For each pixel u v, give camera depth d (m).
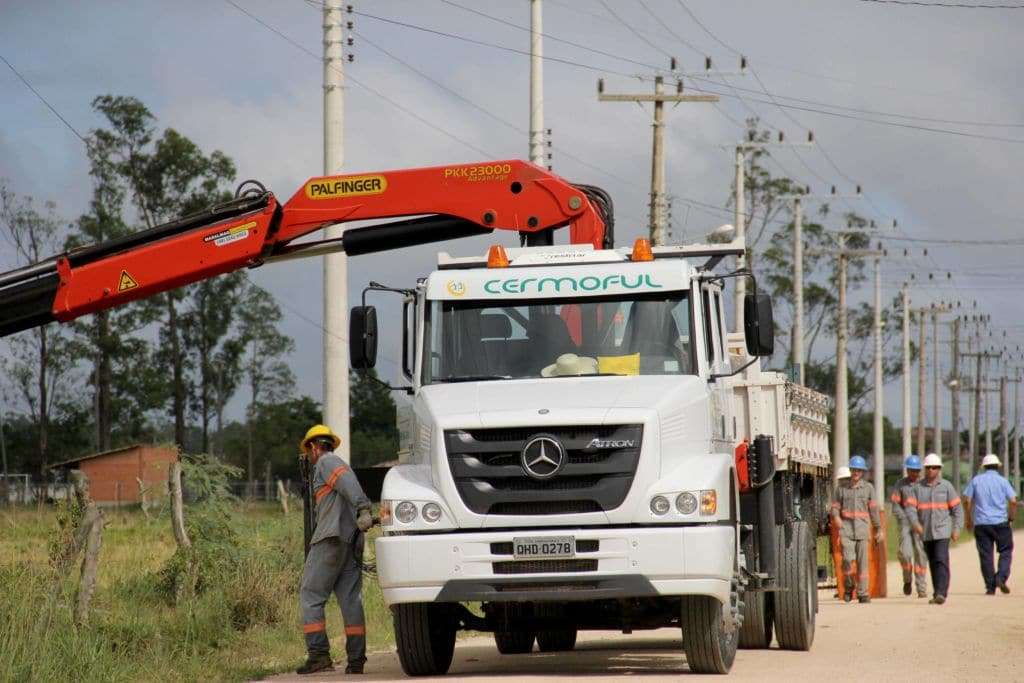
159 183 97.62
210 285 105.62
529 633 19.83
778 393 22.34
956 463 125.00
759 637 19.73
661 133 52.50
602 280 16.77
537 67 42.31
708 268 18.80
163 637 19.14
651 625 16.69
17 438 104.06
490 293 16.86
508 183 20.19
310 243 20.84
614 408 15.25
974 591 33.38
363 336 16.83
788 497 21.31
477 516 15.13
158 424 108.69
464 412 15.45
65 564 18.89
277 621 21.84
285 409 131.12
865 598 29.67
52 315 20.25
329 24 30.19
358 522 17.22
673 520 15.02
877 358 95.50
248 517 27.31
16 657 15.64
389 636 22.00
